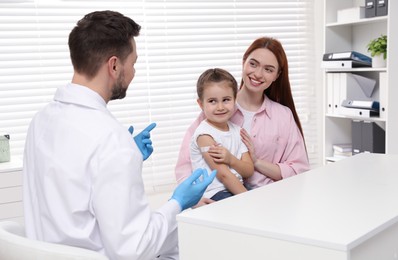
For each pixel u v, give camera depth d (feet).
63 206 4.43
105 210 4.26
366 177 4.88
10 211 9.11
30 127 5.00
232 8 12.19
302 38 12.98
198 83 6.61
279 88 7.06
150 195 11.70
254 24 12.42
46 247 3.86
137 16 11.32
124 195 4.27
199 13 11.82
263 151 6.82
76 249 3.87
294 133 6.95
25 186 5.00
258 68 6.57
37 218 4.76
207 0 11.93
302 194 4.32
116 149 4.38
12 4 10.32
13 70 10.45
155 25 11.45
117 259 4.33
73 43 4.83
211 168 6.35
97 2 11.02
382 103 10.66
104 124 4.53
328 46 12.10
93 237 4.48
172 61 11.65
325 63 11.79
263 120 6.88
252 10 12.41
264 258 3.47
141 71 11.40
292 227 3.44
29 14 10.44
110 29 4.77
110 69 4.84
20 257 3.89
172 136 11.71
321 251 3.18
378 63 10.73
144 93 11.44
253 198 4.29
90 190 4.39
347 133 12.38
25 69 10.54
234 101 6.53
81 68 4.84
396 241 3.66
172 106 11.68
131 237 4.29
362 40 12.13
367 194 4.21
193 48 11.84
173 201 4.83
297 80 13.03
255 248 3.51
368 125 11.12
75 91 4.76
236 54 12.27
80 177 4.35
